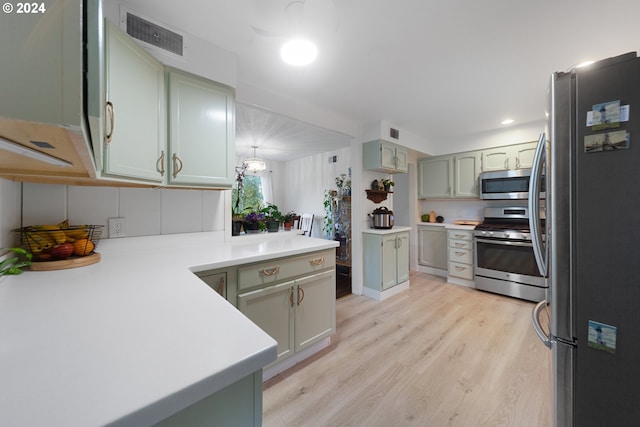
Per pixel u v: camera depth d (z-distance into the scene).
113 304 0.77
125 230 1.59
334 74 2.06
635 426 0.80
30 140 0.51
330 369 1.80
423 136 3.94
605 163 0.83
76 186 1.42
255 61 1.88
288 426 1.34
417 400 1.52
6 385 0.41
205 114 1.64
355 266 3.38
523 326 2.42
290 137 3.83
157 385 0.43
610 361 0.83
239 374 0.50
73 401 0.39
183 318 0.68
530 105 2.70
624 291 0.81
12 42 0.40
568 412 0.91
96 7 0.47
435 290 3.48
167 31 1.49
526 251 3.04
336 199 4.78
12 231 1.16
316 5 1.15
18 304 0.76
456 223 4.04
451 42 1.66
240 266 1.51
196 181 1.59
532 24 1.48
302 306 1.85
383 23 1.48
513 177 3.34
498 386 1.62
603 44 1.67
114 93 1.12
